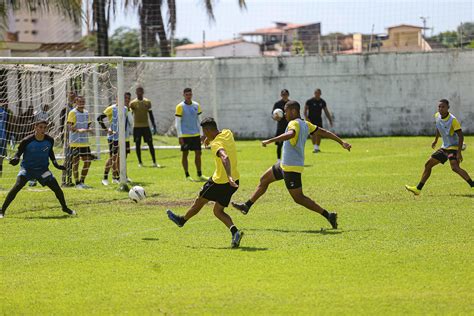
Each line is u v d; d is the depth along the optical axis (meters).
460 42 76.44
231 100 74.00
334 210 29.86
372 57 71.75
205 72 73.69
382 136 71.94
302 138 25.70
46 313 16.61
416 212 28.88
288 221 27.64
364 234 24.69
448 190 34.81
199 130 41.66
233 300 17.27
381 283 18.47
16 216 29.94
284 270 19.91
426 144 61.59
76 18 71.69
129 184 39.53
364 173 42.19
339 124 72.75
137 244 23.78
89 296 17.83
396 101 71.81
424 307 16.48
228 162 22.47
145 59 53.09
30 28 104.25
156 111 74.56
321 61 72.31
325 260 20.95
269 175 26.92
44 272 20.25
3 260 21.75
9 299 17.69
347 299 17.17
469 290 17.73
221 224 27.34
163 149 63.59
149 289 18.33
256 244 23.47
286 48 102.56
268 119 73.62
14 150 42.38
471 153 52.41
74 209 31.66
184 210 30.88
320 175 41.62
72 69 45.06
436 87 71.25
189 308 16.75
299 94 73.00
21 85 45.88
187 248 23.06
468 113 71.06
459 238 23.72
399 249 22.22
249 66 73.38
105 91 51.38
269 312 16.34
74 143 38.84
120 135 37.41
